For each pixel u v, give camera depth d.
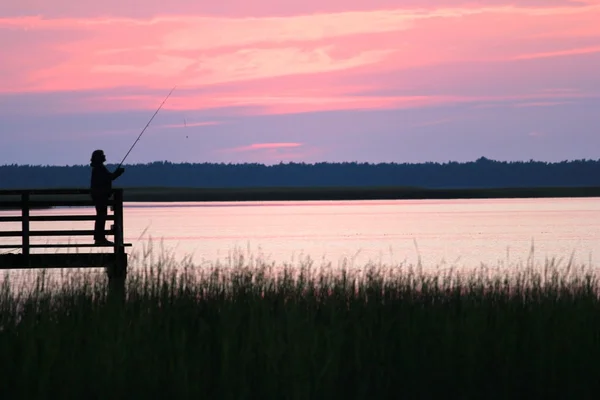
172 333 21.86
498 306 24.38
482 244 98.38
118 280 28.84
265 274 29.34
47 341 19.88
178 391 17.81
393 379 19.30
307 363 18.97
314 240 109.62
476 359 20.11
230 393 17.75
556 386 18.95
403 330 22.22
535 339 21.19
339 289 26.81
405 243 102.00
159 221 186.38
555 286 27.25
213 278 27.16
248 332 21.16
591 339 21.12
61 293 26.55
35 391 17.84
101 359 18.98
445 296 26.95
